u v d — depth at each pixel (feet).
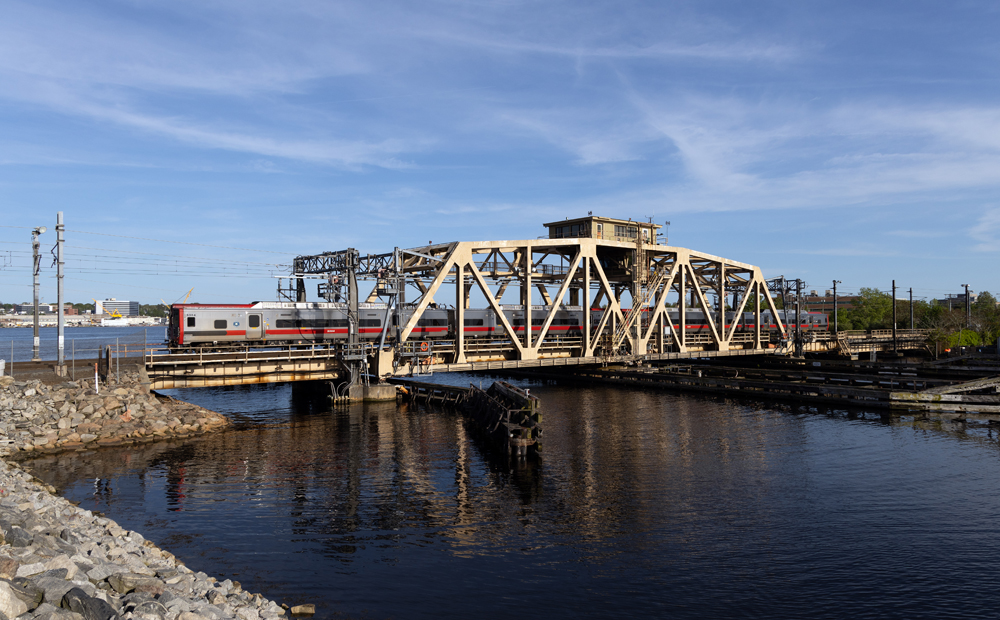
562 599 54.60
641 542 68.23
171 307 161.17
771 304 294.46
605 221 237.45
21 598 31.12
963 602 54.13
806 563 62.59
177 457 107.34
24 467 98.43
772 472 98.27
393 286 177.68
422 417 152.87
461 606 53.16
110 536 55.11
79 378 132.16
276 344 172.45
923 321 457.68
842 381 208.13
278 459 106.73
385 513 78.02
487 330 216.33
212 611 39.75
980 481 92.94
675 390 211.41
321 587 56.39
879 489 88.74
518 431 110.83
